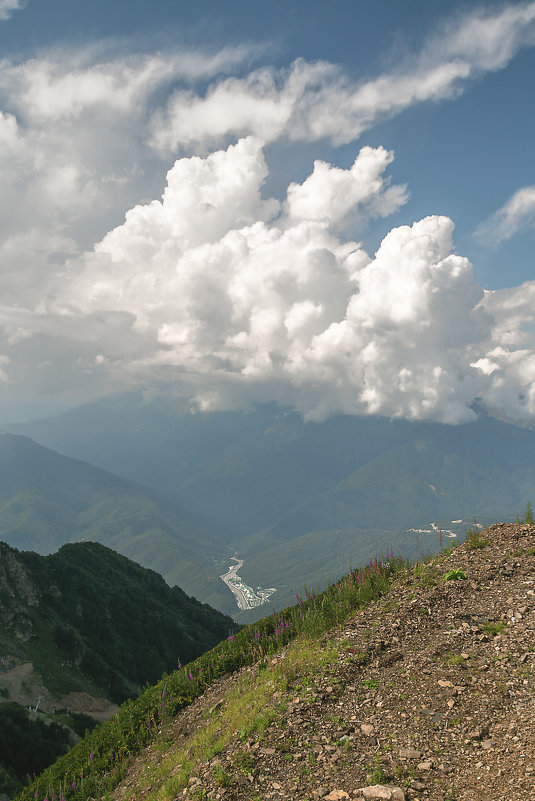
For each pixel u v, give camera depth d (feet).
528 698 29.40
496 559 50.85
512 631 37.58
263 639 54.95
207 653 61.62
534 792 21.57
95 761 47.93
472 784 23.73
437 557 56.85
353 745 28.71
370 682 34.88
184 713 48.39
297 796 25.55
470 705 30.17
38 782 50.29
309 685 35.96
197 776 30.14
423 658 36.52
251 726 32.71
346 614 48.55
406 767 25.89
